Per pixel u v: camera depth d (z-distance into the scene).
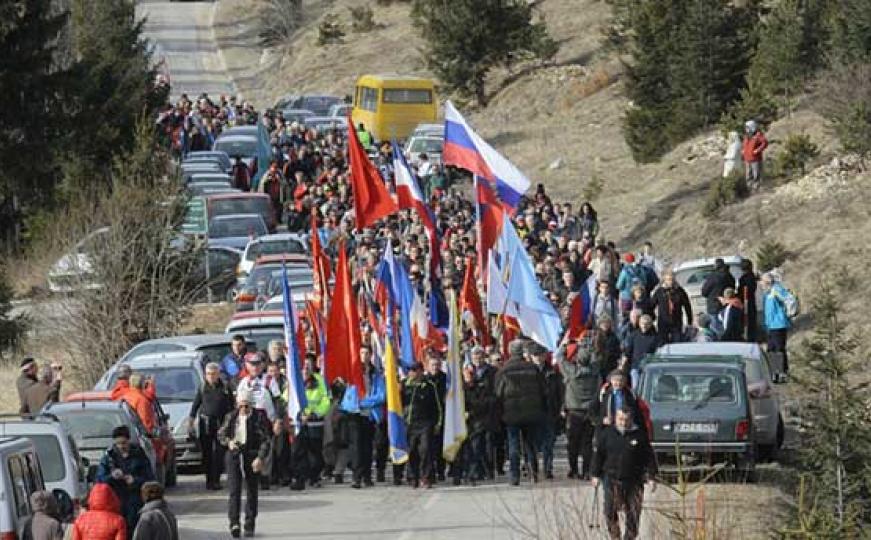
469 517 51.09
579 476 58.03
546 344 61.41
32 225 110.12
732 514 43.06
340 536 48.78
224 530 50.28
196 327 90.12
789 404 65.00
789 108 123.06
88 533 38.31
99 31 150.75
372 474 62.41
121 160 95.44
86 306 81.94
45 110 125.12
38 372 64.62
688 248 103.69
